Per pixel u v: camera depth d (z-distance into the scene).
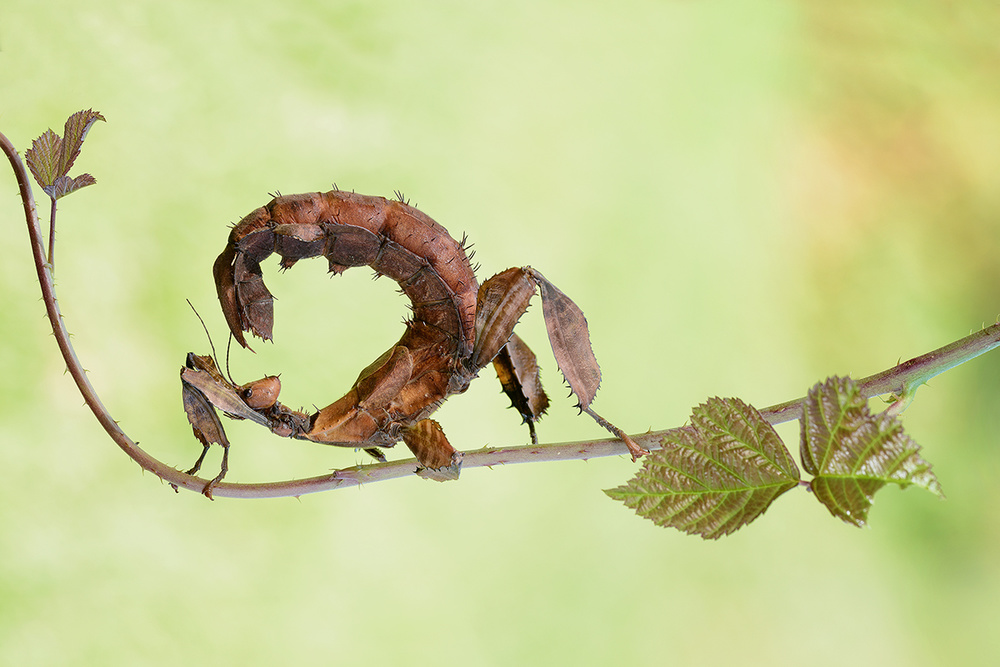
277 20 2.85
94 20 2.62
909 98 3.47
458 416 2.63
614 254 2.97
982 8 3.73
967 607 2.79
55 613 2.16
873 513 2.90
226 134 2.65
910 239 3.29
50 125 2.48
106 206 2.47
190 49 2.71
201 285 2.49
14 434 2.25
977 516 2.89
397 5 3.07
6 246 2.38
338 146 2.77
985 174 3.40
